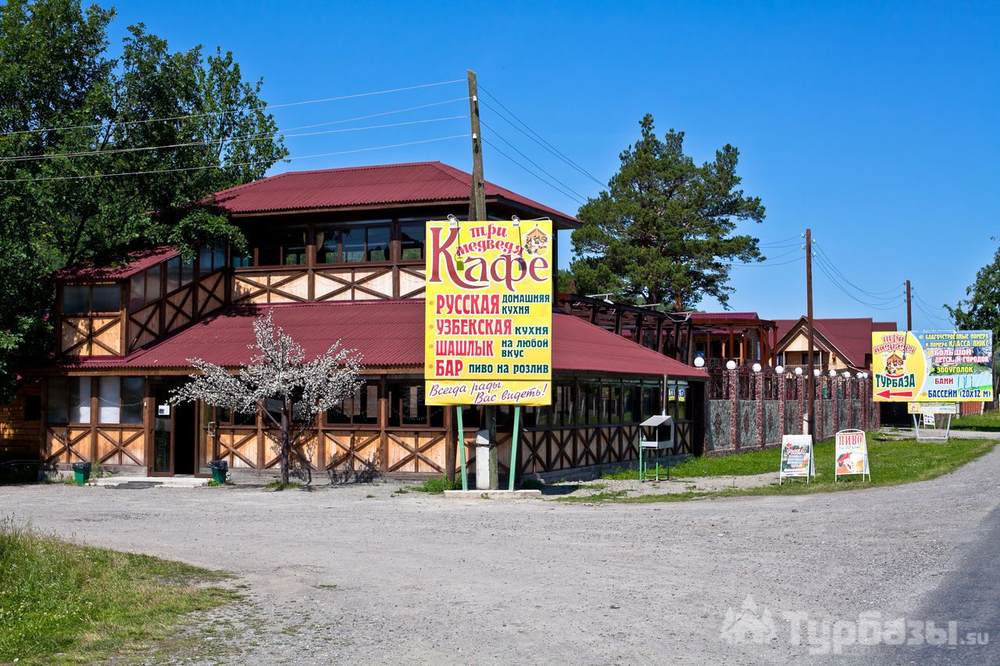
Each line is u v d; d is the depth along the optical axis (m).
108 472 27.39
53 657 8.88
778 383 43.31
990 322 61.75
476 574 12.55
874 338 50.09
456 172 30.91
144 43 30.34
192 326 29.08
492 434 22.67
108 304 27.42
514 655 8.76
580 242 59.59
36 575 11.82
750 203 60.69
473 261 22.36
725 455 36.47
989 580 11.70
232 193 31.55
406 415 25.23
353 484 25.02
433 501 21.47
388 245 28.69
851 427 54.56
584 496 22.41
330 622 10.09
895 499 20.84
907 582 11.70
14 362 27.67
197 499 22.28
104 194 29.05
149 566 12.89
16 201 27.16
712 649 8.88
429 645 9.14
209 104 43.03
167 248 28.73
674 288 57.19
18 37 31.19
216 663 8.65
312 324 27.70
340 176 31.56
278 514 19.12
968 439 48.66
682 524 17.12
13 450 31.44
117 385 27.61
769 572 12.50
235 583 12.00
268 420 26.41
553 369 23.56
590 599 11.01
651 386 32.56
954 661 8.32
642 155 60.44
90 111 29.50
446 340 22.31
